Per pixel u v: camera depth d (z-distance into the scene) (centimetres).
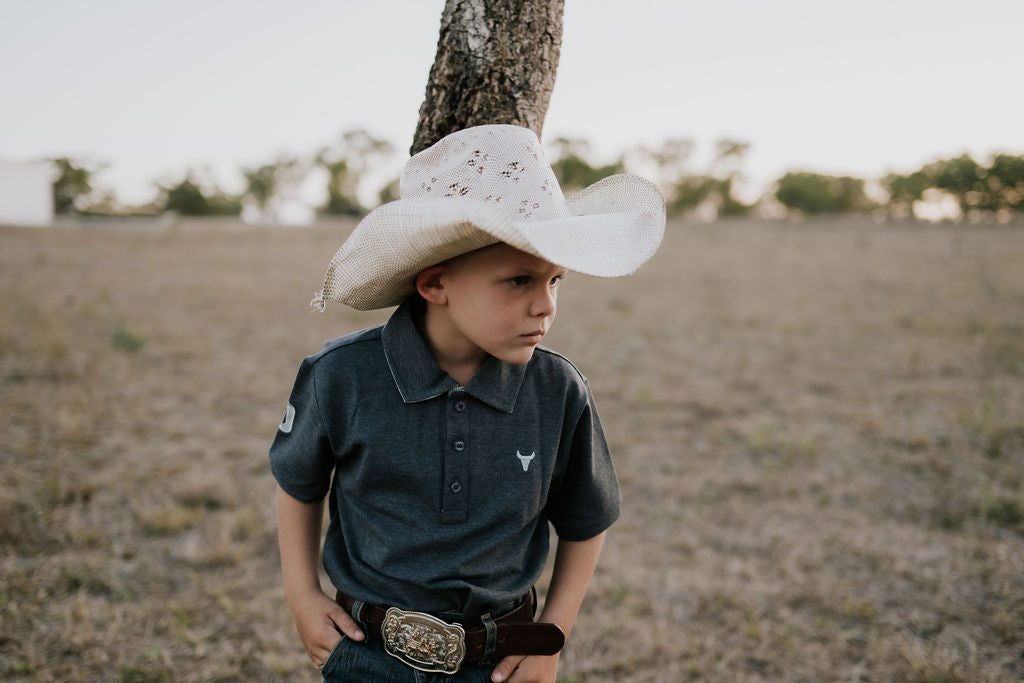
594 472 129
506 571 120
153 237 2231
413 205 99
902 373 649
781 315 978
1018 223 3475
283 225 3422
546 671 122
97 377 539
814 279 1405
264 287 1155
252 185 6769
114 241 2019
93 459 386
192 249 1894
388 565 116
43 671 215
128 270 1336
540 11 133
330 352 120
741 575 297
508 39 132
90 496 339
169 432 439
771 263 1748
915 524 345
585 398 126
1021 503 346
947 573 294
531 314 101
